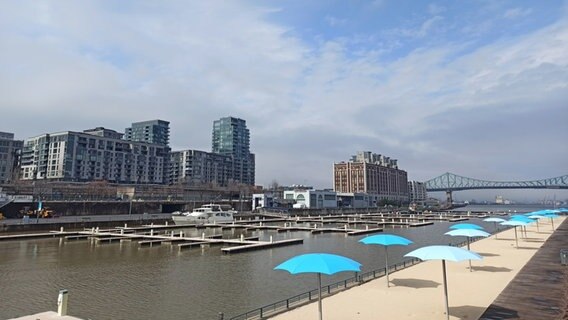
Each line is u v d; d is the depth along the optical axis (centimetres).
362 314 2050
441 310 2089
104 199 12219
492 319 1850
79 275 3978
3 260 4897
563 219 10556
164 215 11275
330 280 3625
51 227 7812
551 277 2800
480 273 3048
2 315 2673
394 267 3447
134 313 2677
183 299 3017
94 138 19312
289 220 12744
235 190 19238
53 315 1914
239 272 4075
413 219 13550
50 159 18525
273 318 2005
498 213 17612
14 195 9888
